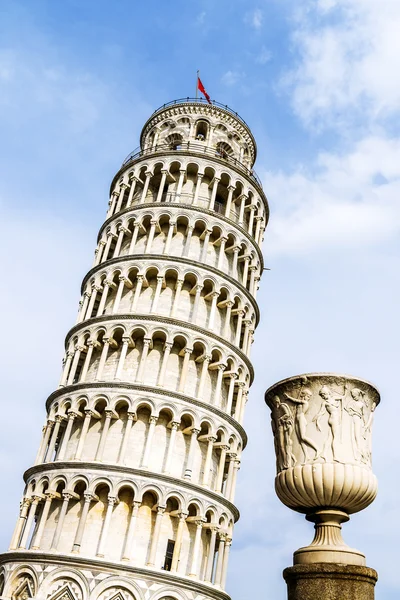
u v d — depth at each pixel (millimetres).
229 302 53406
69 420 46344
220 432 48188
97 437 45562
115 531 41719
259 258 60250
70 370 50438
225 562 44406
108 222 58844
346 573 10117
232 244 57406
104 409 46688
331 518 11414
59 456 45000
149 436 44562
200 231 56969
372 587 10203
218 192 61375
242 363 52281
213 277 53219
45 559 39531
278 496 12273
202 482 45656
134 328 49125
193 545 43219
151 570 39062
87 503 41688
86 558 38688
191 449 45156
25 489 46219
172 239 55750
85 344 51344
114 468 42500
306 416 12156
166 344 48688
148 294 52500
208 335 50219
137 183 61031
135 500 41781
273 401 13234
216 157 59938
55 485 43281
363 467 11570
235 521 48312
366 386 12469
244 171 61562
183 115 66250
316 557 10711
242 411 51031
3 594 39656
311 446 11781
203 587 40719
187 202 57719
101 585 38188
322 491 11227
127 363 48969
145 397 45844
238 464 49344
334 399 12141
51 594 38250
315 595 10047
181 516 42500
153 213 55812
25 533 42312
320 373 12359
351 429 11891
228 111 66750
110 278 53312
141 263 52719
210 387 50219
